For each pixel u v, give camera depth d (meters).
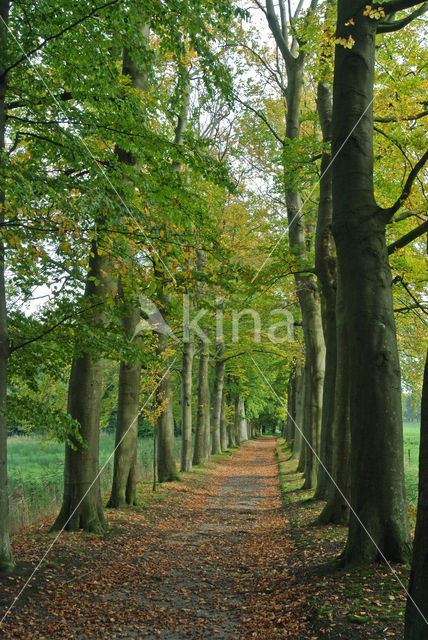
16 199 6.54
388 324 7.11
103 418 25.14
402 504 6.99
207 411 32.34
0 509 7.39
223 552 10.12
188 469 24.53
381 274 7.16
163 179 9.18
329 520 10.96
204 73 9.09
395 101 9.80
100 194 7.57
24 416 7.58
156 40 15.57
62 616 6.22
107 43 8.11
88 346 8.69
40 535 9.98
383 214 7.29
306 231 20.77
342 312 11.03
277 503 16.16
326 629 5.11
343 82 7.59
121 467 14.31
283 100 19.86
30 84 7.84
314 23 12.68
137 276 8.07
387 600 5.59
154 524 12.52
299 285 16.77
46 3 7.09
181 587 7.70
